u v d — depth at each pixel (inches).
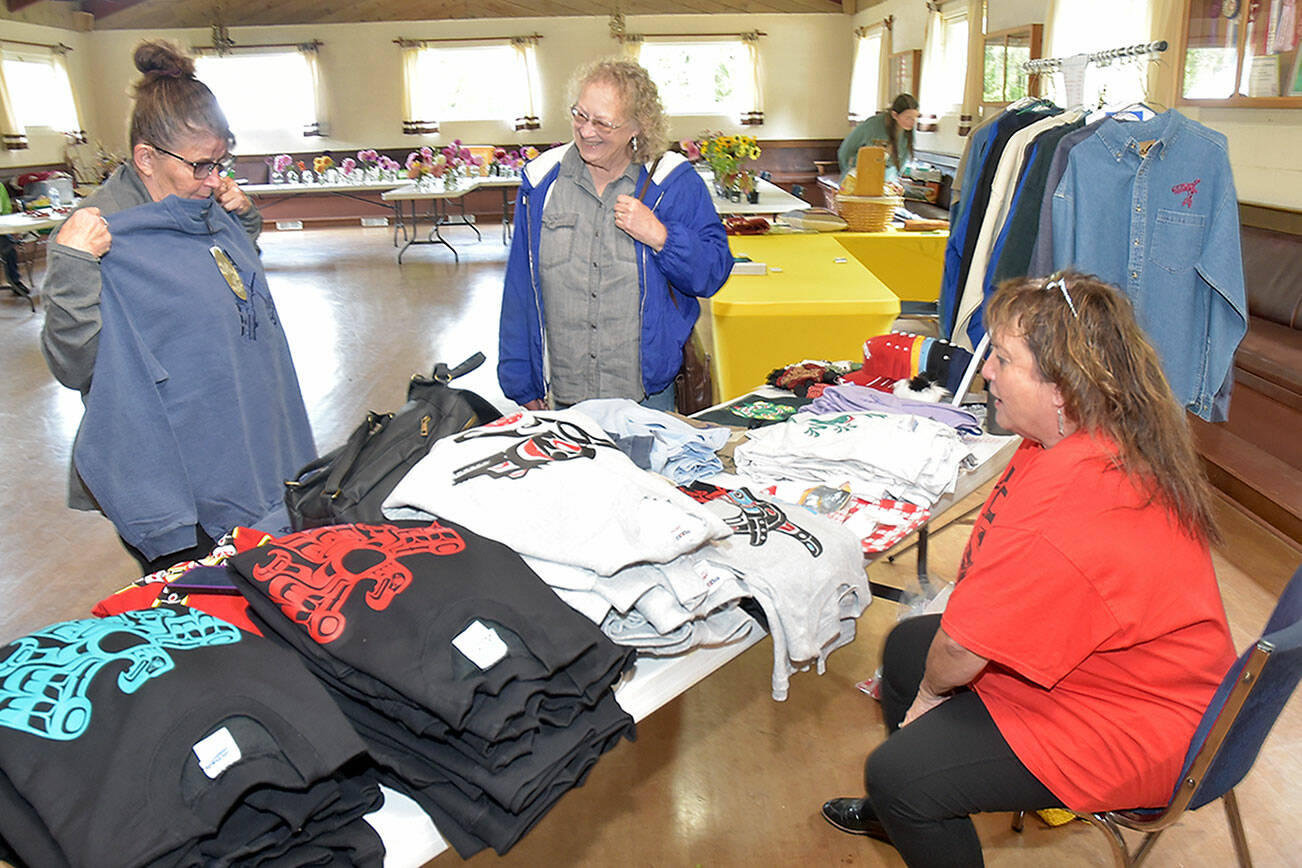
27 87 455.2
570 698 38.5
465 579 39.4
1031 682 49.7
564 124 512.4
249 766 31.1
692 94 516.1
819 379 93.3
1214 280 96.4
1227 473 132.2
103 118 505.7
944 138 353.4
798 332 120.3
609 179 85.0
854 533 58.3
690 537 44.8
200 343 65.4
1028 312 46.9
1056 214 103.0
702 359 133.3
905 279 186.2
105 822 28.8
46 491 151.6
